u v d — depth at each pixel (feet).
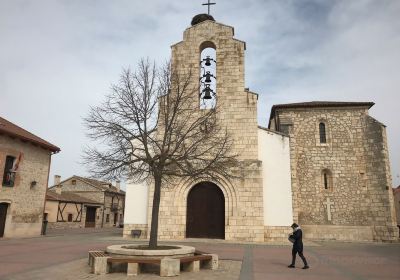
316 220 72.28
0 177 62.69
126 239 61.41
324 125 77.46
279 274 28.73
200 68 69.51
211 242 56.39
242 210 60.54
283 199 61.98
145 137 36.14
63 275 26.94
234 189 61.41
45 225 75.10
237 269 30.91
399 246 58.54
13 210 65.67
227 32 68.85
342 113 77.00
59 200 119.96
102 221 147.23
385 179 71.15
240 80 66.23
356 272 30.32
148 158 35.27
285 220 61.11
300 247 32.65
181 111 40.37
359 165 73.92
